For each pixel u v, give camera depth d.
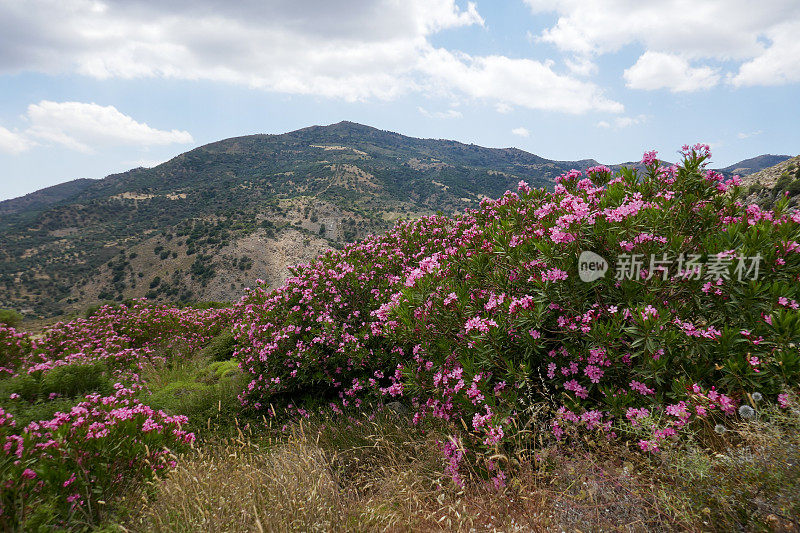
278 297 6.53
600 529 2.04
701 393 2.41
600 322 2.87
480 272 4.00
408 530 2.36
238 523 2.44
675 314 2.88
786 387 2.19
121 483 3.07
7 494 2.54
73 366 5.50
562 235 3.18
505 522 2.26
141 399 5.21
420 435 3.54
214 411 5.32
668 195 3.48
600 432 2.55
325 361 5.43
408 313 3.91
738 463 1.98
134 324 10.30
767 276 2.75
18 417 3.99
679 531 1.96
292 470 3.01
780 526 1.70
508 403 2.88
